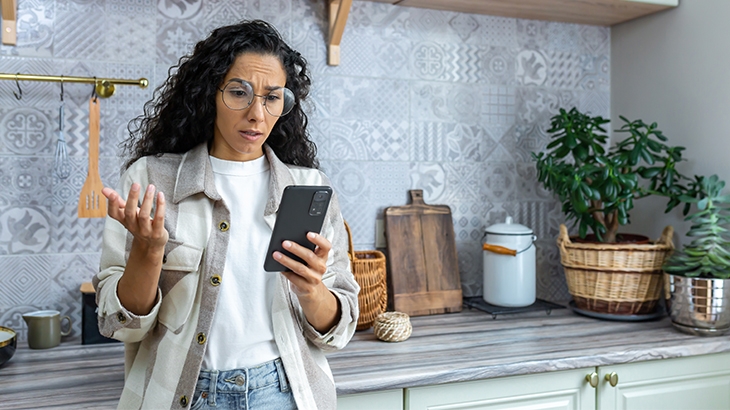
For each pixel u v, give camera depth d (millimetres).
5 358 1359
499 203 2078
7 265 1607
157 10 1705
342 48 1886
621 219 1771
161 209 804
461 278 2041
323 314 979
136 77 1692
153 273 858
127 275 859
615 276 1758
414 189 1976
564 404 1468
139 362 967
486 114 2053
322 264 900
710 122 1828
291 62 1036
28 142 1613
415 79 1969
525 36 2090
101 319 922
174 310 939
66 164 1621
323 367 1041
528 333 1653
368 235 1933
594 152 1893
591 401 1484
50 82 1612
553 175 1837
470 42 2025
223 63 945
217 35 973
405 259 1903
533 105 2109
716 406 1598
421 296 1889
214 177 1006
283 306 980
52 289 1646
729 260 1587
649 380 1529
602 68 2193
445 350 1493
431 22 1979
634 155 1787
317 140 1867
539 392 1443
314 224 899
